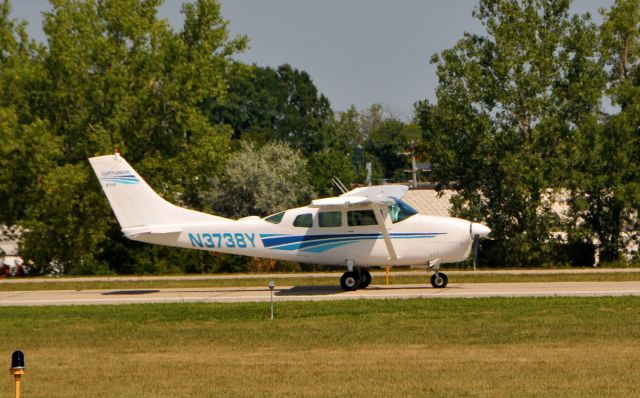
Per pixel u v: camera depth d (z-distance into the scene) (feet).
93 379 185.98
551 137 534.37
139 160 562.25
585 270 423.23
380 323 244.83
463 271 428.97
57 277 468.75
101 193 540.52
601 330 225.97
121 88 547.08
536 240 537.24
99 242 549.13
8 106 565.53
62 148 562.66
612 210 547.08
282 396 166.09
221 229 318.04
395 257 311.68
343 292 315.78
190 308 282.36
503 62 535.19
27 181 550.36
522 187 524.93
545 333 223.92
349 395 165.58
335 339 223.92
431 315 255.29
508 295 290.76
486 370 183.42
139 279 413.80
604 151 537.65
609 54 547.49
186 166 558.97
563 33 548.31
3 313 285.02
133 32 559.79
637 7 590.55
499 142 538.88
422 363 192.03
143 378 185.26
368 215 312.50
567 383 170.81
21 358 154.81
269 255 318.04
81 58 555.28
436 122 556.92
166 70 562.66
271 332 236.84
